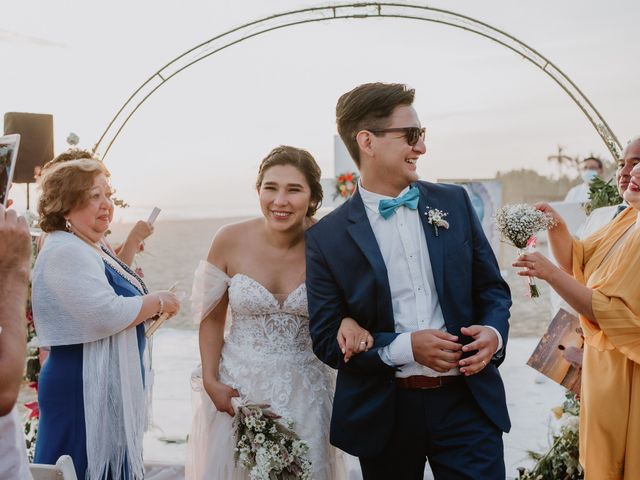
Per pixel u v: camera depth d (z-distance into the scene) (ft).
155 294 9.25
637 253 8.30
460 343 7.87
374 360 7.68
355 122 8.19
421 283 7.99
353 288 8.07
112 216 9.34
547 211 9.32
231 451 9.42
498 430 8.01
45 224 9.09
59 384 8.84
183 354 26.58
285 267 9.72
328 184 16.81
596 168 27.02
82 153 9.89
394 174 8.10
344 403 8.24
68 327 8.68
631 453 8.49
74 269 8.65
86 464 8.81
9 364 5.07
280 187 9.35
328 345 8.15
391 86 8.09
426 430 7.97
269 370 9.46
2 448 5.19
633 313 8.22
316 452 9.42
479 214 16.24
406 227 8.06
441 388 7.95
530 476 11.14
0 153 5.65
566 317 9.84
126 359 9.04
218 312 10.09
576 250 9.46
